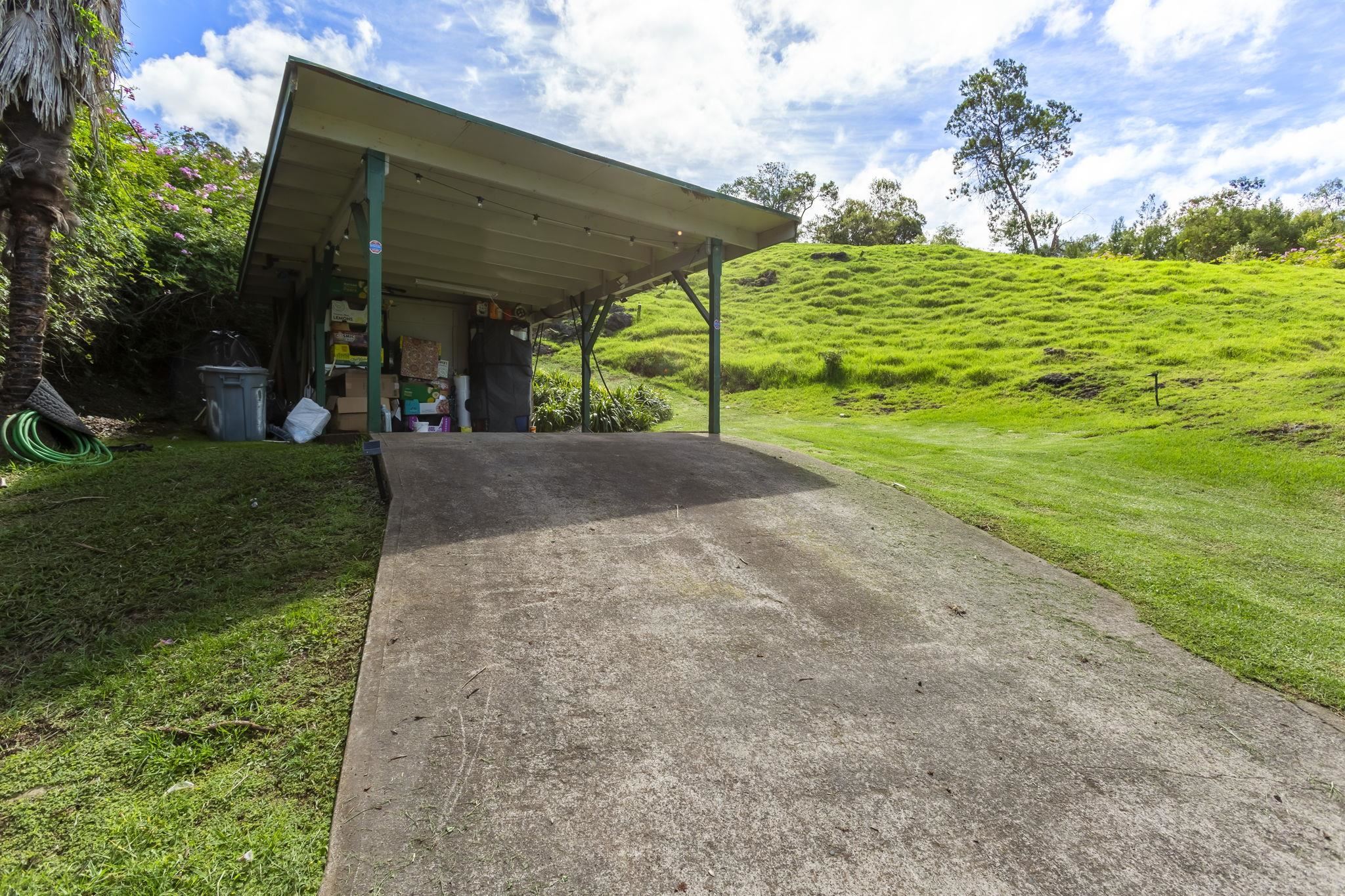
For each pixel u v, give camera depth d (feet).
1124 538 15.43
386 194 22.93
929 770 7.06
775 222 26.73
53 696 7.45
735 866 5.66
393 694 7.64
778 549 13.24
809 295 84.07
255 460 16.40
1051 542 14.70
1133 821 6.51
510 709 7.57
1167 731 8.08
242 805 6.07
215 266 33.40
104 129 23.09
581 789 6.44
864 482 18.85
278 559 10.97
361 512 13.25
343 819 5.86
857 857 5.84
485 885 5.32
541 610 9.91
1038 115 146.61
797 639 9.73
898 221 154.92
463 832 5.82
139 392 29.71
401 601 9.77
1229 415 29.84
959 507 17.06
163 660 8.12
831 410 45.85
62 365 25.08
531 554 11.89
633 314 79.10
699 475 18.21
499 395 34.96
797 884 5.52
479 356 34.68
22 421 16.07
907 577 12.39
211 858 5.45
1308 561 14.42
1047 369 45.21
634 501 15.43
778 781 6.73
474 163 20.30
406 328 33.88
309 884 5.24
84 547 10.97
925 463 23.65
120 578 10.06
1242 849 6.23
